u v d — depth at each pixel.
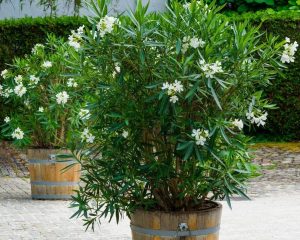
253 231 7.77
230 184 5.21
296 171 12.09
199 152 4.97
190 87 5.02
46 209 9.00
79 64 5.36
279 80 15.47
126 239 7.28
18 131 9.73
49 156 9.66
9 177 11.88
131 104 5.09
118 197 5.31
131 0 17.41
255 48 5.04
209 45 5.04
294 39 15.47
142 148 5.24
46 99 9.94
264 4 17.28
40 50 10.13
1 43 15.33
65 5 15.97
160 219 5.21
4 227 7.87
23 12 17.64
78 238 7.31
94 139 5.41
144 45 4.98
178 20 5.04
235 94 5.18
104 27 4.98
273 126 15.64
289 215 8.62
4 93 10.33
